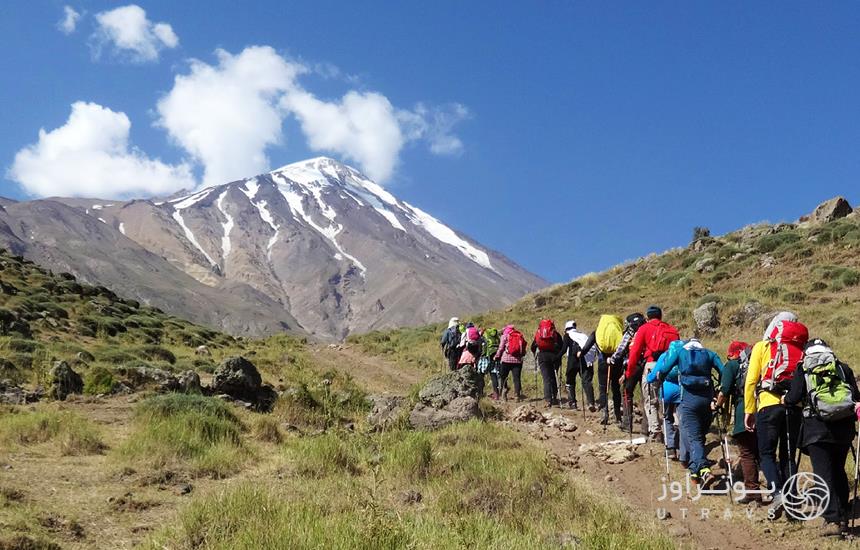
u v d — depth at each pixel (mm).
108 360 20016
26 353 18141
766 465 7895
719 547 7203
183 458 9867
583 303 35125
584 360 14805
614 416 13750
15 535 6293
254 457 10625
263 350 32312
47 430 10781
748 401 8078
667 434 10141
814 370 7281
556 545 6762
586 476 9852
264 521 6664
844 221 34094
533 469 9203
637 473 9914
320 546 5984
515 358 17188
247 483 8164
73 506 7578
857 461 7363
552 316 34219
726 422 9516
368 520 6375
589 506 8039
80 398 14320
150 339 27141
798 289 26188
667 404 10023
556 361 16094
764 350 8000
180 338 30062
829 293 25453
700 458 8938
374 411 15031
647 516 8094
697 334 23391
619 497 8852
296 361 27250
